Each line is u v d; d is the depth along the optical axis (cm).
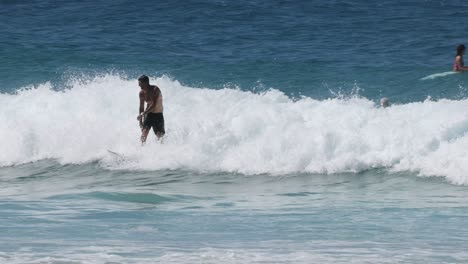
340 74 7719
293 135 4928
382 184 4419
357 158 4725
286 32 10044
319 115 5194
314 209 3700
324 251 2695
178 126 5222
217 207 3759
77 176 4934
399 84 7306
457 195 4059
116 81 6225
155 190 4350
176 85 6016
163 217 3431
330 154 4781
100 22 10706
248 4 11638
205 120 5259
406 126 4866
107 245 2762
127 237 2938
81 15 11156
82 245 2756
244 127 5081
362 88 7231
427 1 12088
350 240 2912
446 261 2536
